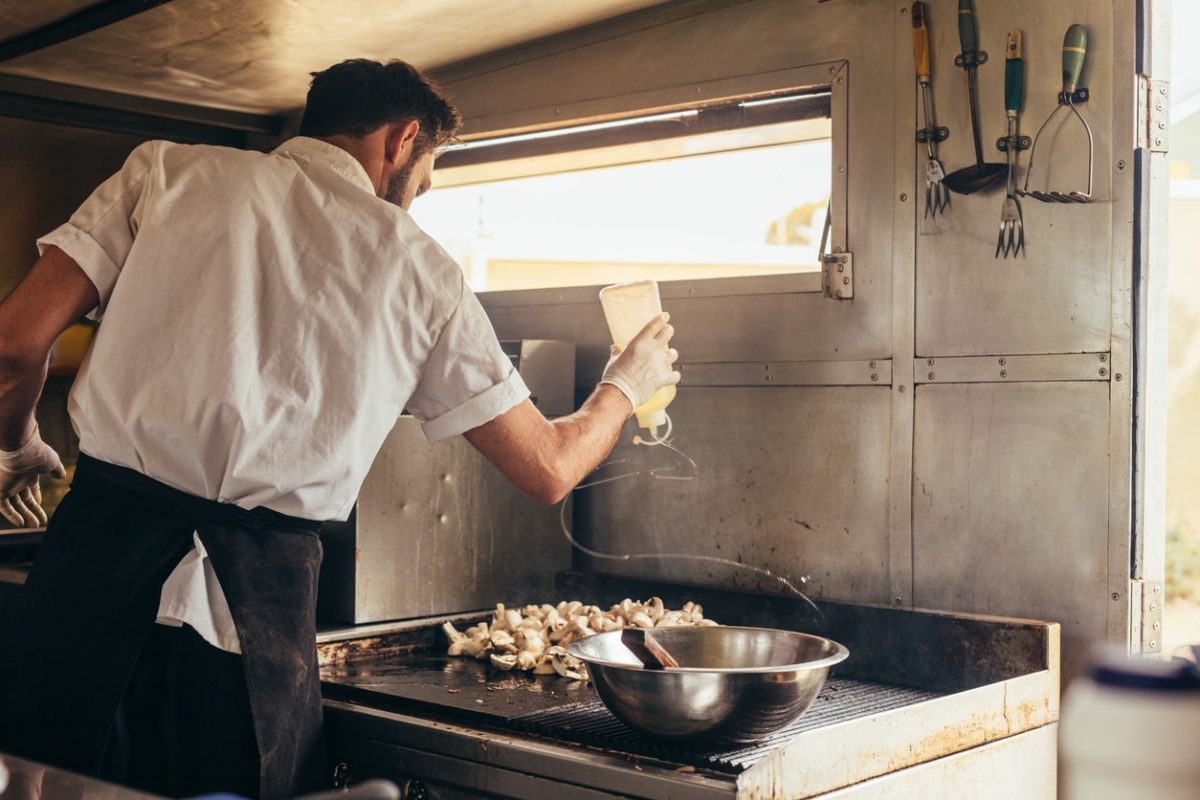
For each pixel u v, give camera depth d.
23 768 0.92
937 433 2.16
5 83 2.90
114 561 1.57
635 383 1.91
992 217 2.09
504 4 2.41
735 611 2.38
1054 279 2.03
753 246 6.12
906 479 2.19
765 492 2.39
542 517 2.59
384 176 1.78
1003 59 2.08
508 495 2.50
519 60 2.73
